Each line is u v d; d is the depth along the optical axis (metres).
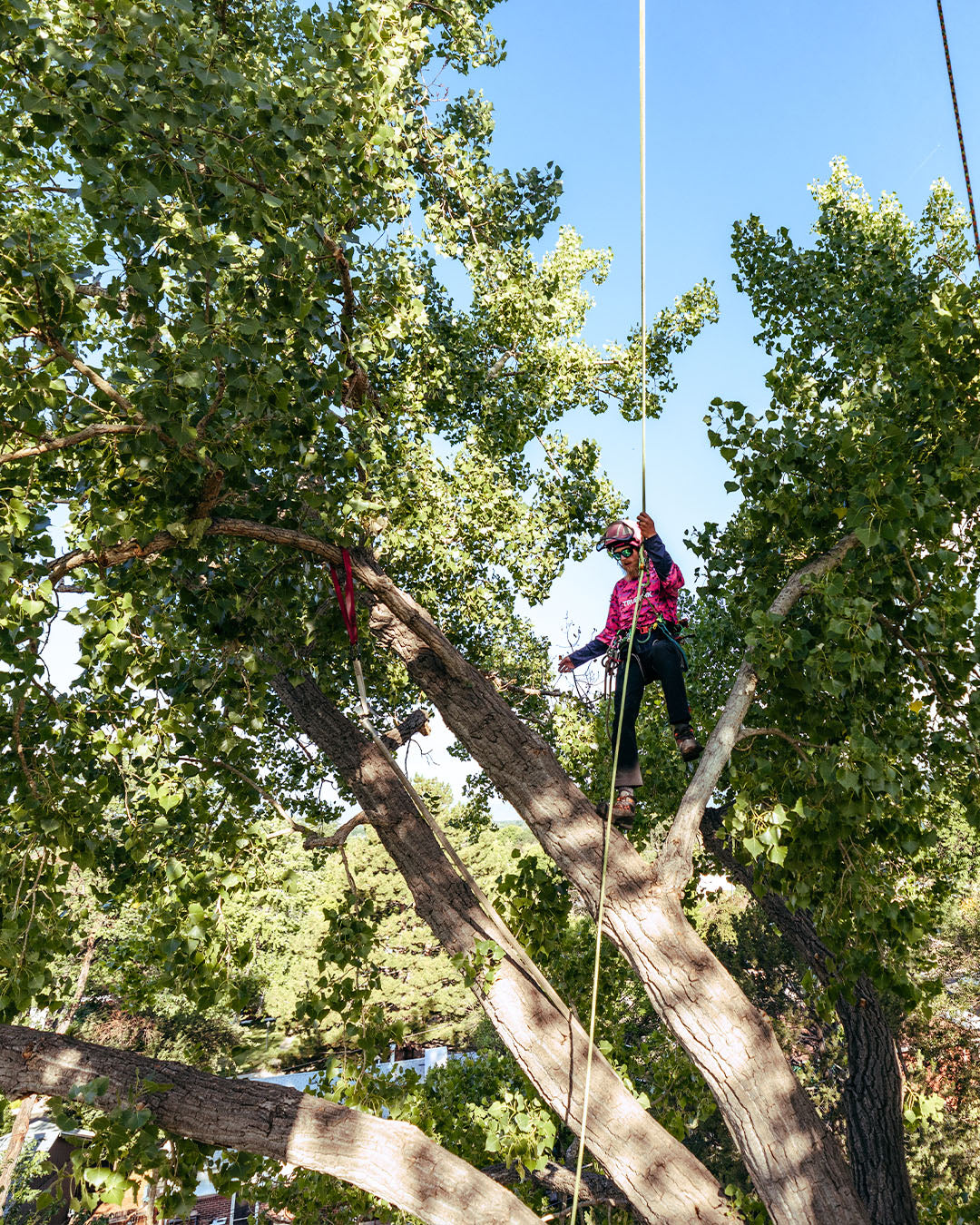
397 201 4.74
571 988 6.43
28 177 3.75
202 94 3.29
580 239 8.69
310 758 8.26
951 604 3.78
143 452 3.45
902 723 4.02
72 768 4.05
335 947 5.25
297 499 4.29
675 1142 3.83
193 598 4.22
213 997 4.88
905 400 4.17
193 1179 3.66
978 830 4.19
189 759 4.44
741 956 18.08
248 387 3.25
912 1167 14.18
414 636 4.71
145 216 3.08
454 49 7.16
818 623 4.05
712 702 8.61
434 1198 3.55
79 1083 3.52
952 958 15.44
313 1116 3.68
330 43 3.72
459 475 7.43
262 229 3.35
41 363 3.24
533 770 4.27
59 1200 3.33
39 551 3.59
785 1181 3.30
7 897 3.87
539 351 7.96
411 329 5.27
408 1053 31.41
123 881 4.88
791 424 4.29
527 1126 4.10
